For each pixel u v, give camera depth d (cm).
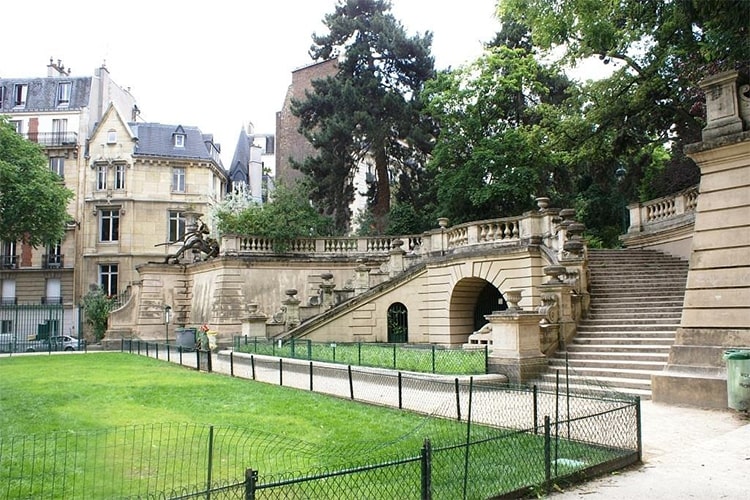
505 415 1030
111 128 4706
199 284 3238
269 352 2159
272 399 1330
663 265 2153
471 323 2462
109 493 635
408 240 2966
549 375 1459
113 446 841
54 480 682
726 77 1185
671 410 1107
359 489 630
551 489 661
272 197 3388
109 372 1944
